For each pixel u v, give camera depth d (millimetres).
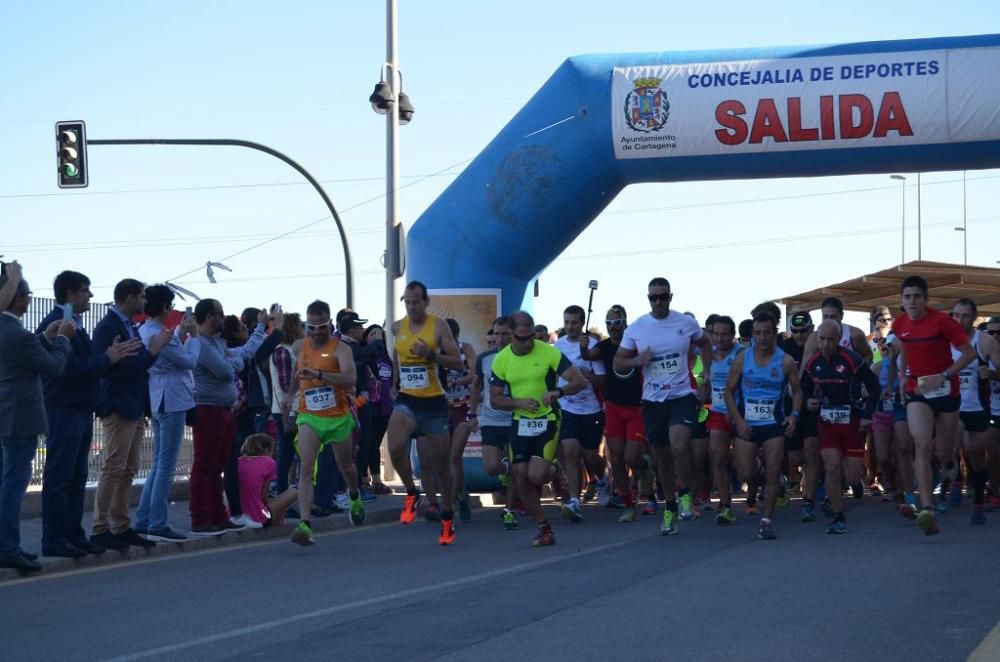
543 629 5961
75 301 8555
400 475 11398
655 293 10695
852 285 20219
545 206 14547
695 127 13969
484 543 10266
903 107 13461
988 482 13789
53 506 8711
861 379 10320
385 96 16609
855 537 9938
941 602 6504
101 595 7469
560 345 12938
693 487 13203
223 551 9844
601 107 14242
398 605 6855
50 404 8664
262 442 11109
